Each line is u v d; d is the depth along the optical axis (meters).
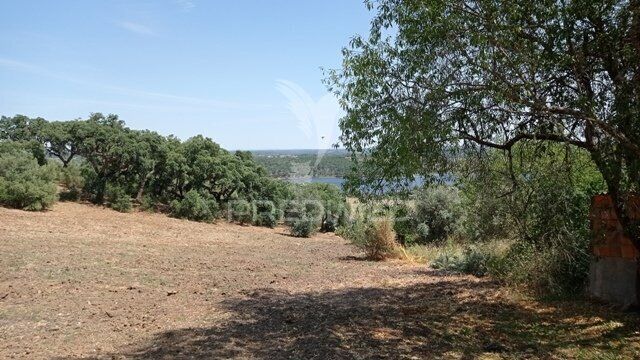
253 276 8.95
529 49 4.70
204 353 4.55
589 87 5.08
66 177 17.19
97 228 13.10
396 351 4.88
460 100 4.80
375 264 11.35
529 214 7.41
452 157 5.88
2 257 8.32
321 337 5.18
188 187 19.86
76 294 6.61
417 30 4.67
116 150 17.44
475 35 4.39
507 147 5.95
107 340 4.91
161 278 8.03
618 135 4.50
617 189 5.24
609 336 5.48
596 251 6.85
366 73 4.94
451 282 8.74
